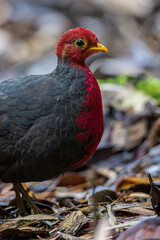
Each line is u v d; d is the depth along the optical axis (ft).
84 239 16.43
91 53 20.90
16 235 17.11
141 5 60.90
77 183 27.58
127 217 18.38
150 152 28.94
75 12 61.36
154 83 35.17
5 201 24.67
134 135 31.19
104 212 19.30
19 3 64.28
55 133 18.85
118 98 33.83
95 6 61.46
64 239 16.96
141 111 32.40
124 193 21.66
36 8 63.21
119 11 60.64
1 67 56.29
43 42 57.67
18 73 54.03
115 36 55.36
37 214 19.26
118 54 49.70
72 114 19.13
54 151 18.93
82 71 20.18
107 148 30.86
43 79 19.93
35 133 18.74
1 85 20.27
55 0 63.41
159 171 26.11
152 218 15.08
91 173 15.72
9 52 57.47
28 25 60.64
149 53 49.83
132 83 36.42
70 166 20.02
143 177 25.02
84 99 19.48
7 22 61.72
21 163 18.93
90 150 20.03
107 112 33.32
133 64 44.98
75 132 19.13
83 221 17.63
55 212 20.81
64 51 20.56
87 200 21.83
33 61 55.01
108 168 29.66
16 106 18.99
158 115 31.35
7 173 19.30
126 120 32.12
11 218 20.61
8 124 18.83
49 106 18.99
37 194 25.30
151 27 57.00
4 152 18.89
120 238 14.53
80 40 20.45
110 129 32.17
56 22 60.08
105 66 40.50
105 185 26.91
